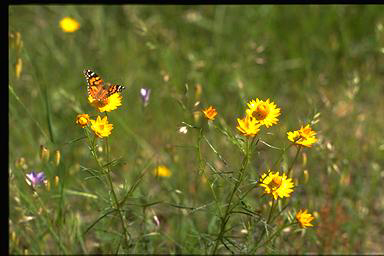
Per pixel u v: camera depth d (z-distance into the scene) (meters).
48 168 5.74
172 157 6.21
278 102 8.08
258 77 8.34
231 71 8.06
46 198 5.70
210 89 7.94
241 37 8.83
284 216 5.20
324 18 8.88
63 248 5.27
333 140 6.61
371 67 8.40
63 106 7.43
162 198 6.43
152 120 7.45
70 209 5.79
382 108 7.93
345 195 6.59
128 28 8.84
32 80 7.63
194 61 7.55
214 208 5.27
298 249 5.70
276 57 8.62
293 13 8.93
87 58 8.36
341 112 7.46
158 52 8.19
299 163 6.92
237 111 7.51
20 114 7.50
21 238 5.77
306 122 5.16
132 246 5.18
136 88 7.87
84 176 6.57
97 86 3.97
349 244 6.05
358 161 6.91
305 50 8.55
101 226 5.58
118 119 6.45
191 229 5.50
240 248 4.54
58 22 8.99
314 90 8.05
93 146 4.18
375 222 6.52
